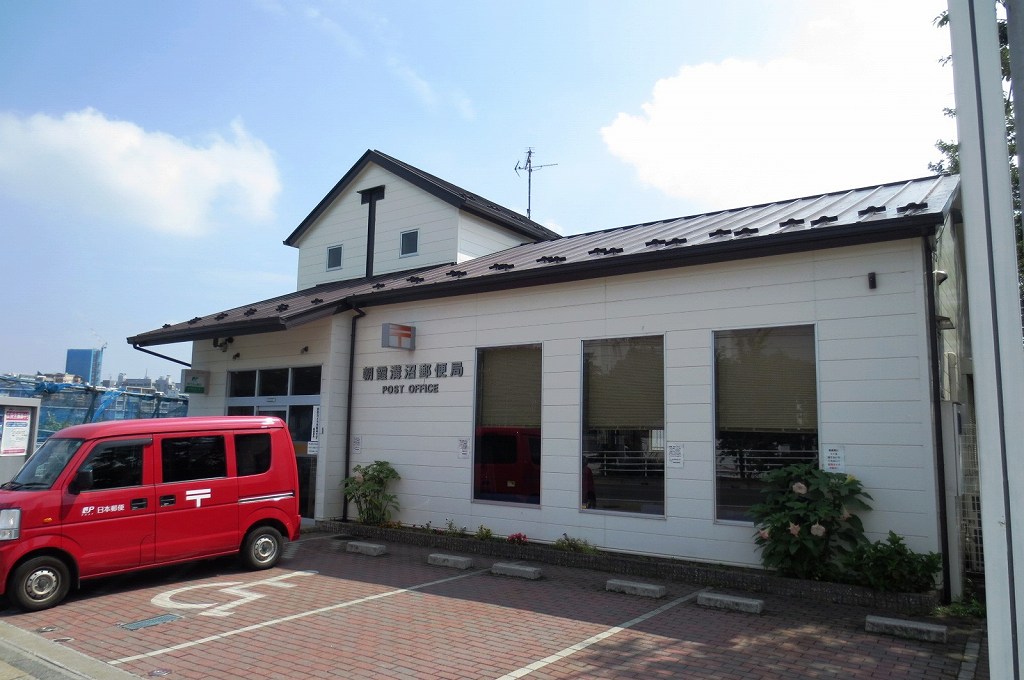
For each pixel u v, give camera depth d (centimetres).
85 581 914
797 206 1206
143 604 809
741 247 940
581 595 848
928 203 891
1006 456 287
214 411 1691
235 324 1411
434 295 1306
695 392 996
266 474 1013
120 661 617
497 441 1217
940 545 796
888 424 845
